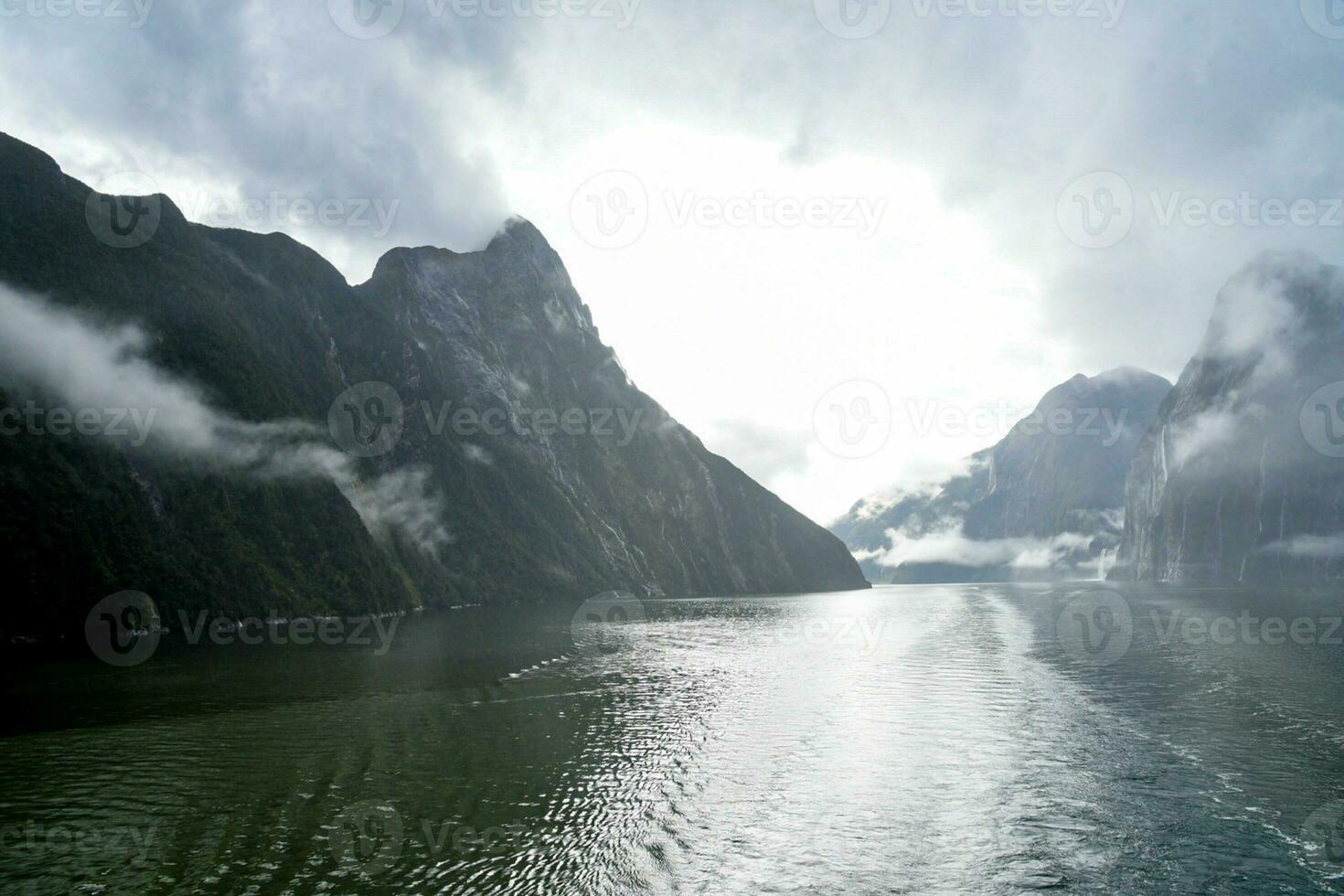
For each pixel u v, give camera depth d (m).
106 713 41.69
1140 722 39.62
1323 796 28.22
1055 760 33.03
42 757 32.97
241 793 28.30
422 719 40.56
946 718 41.25
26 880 21.28
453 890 20.80
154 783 29.44
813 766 32.19
